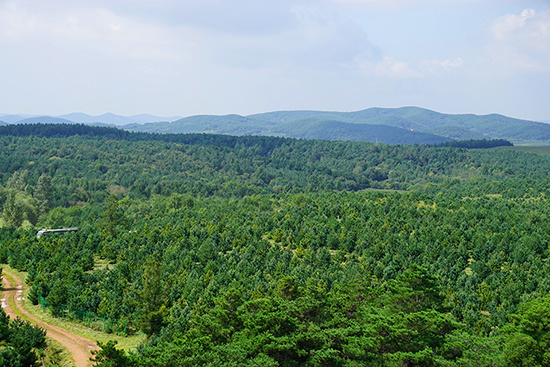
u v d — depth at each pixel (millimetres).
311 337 48344
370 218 130000
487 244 103375
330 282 81000
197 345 45500
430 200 161500
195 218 143375
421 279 52438
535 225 123688
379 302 57156
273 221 133250
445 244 107688
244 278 81500
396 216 134125
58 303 71125
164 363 43062
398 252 101562
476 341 45781
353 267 87875
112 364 41906
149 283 69312
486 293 76875
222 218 145250
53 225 155125
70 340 62250
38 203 196750
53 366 48594
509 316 47406
